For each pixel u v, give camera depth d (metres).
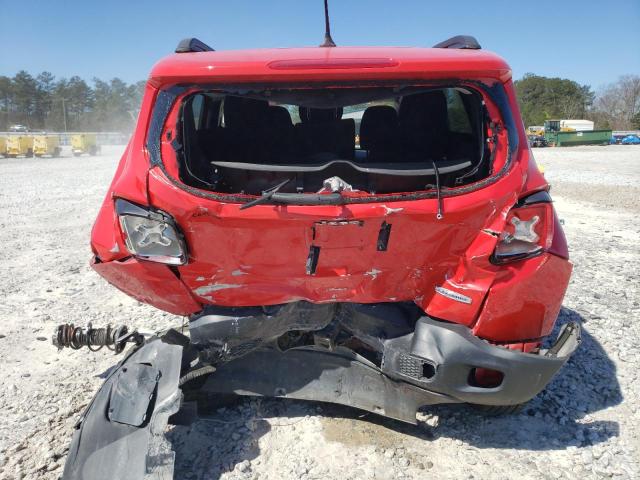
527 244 2.79
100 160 36.41
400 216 2.61
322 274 2.82
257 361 3.43
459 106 3.16
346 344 3.42
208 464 3.14
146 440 2.79
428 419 3.56
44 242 9.30
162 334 3.30
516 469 3.07
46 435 3.48
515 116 2.79
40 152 40.19
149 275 2.89
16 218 11.88
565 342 3.00
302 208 2.59
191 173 2.72
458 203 2.63
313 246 2.71
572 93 106.25
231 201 2.61
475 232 2.74
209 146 3.04
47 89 111.44
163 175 2.65
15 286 6.62
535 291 2.83
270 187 2.74
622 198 14.34
